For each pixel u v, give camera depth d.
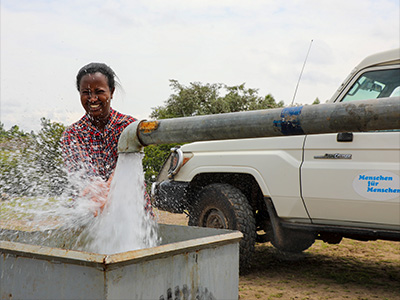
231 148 4.33
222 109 18.61
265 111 1.76
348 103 1.59
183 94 18.75
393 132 3.46
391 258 5.09
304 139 3.86
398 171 3.40
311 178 3.78
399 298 3.58
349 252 5.42
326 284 4.02
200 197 4.44
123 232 2.12
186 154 4.68
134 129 2.08
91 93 2.62
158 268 1.61
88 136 2.67
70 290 1.49
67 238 2.36
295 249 4.46
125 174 2.14
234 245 1.99
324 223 3.84
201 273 1.80
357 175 3.57
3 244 1.67
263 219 4.50
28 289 1.60
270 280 4.15
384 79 3.76
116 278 1.44
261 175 4.07
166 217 7.81
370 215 3.55
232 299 1.98
